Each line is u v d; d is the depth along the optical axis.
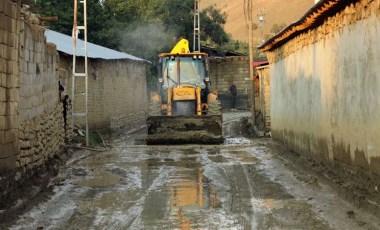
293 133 15.86
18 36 10.20
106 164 15.54
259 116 26.27
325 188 10.84
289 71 16.33
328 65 11.59
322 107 12.16
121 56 29.78
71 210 9.50
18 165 10.14
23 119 10.74
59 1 40.62
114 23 43.41
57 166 14.45
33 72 12.07
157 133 20.62
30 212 9.20
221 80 48.34
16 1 10.06
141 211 9.34
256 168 14.24
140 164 15.45
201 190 11.27
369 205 8.55
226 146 19.66
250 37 31.62
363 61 9.16
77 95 22.98
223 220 8.59
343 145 10.44
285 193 10.70
